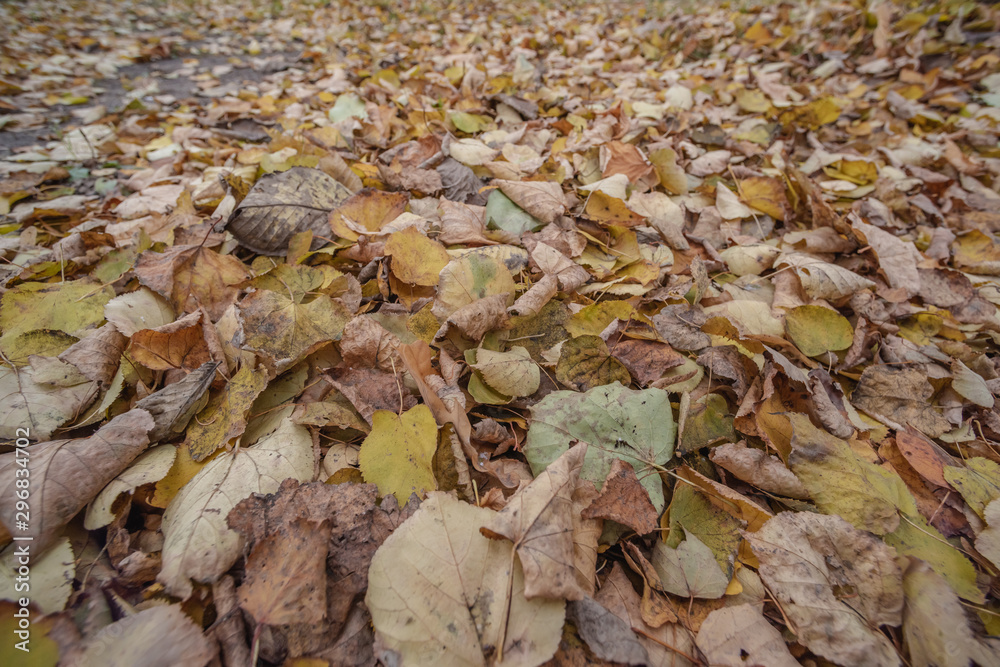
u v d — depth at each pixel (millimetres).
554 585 748
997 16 3465
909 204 2012
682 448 1049
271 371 1073
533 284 1376
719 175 2150
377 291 1404
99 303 1290
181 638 695
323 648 740
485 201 1822
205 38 5562
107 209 1932
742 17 4734
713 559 885
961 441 1138
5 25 5039
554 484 860
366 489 899
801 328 1343
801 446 1029
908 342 1357
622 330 1264
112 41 5012
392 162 2029
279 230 1496
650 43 4480
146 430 951
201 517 850
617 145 1945
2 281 1390
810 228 1896
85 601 758
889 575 850
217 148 2461
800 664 784
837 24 4004
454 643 713
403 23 6066
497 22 6094
